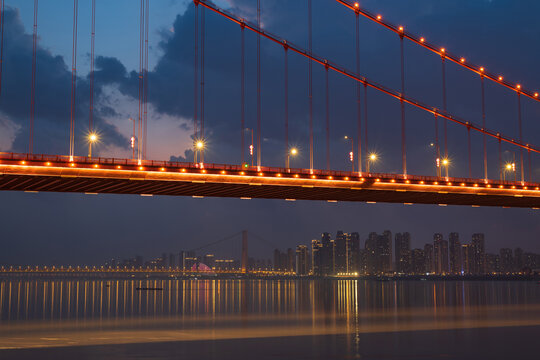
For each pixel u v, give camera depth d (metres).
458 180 90.12
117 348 48.84
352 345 48.88
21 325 73.00
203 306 111.25
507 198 96.38
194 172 70.81
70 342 54.25
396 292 187.50
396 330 61.25
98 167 66.06
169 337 57.38
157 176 68.81
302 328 64.94
